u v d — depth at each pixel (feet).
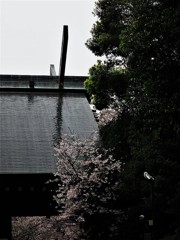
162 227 81.25
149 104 64.49
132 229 86.17
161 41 60.44
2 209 95.71
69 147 95.55
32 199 96.37
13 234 114.42
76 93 132.05
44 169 97.35
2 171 96.22
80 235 90.17
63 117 118.42
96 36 108.47
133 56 63.87
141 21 62.54
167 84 60.90
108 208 90.38
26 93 130.00
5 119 115.85
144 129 71.00
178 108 60.90
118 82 101.30
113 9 104.99
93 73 105.81
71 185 91.50
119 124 97.86
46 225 102.58
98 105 109.81
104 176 92.27
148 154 81.66
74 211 90.12
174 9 60.90
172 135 75.61
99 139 102.73
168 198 79.05
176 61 60.34
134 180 85.71
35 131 111.24
